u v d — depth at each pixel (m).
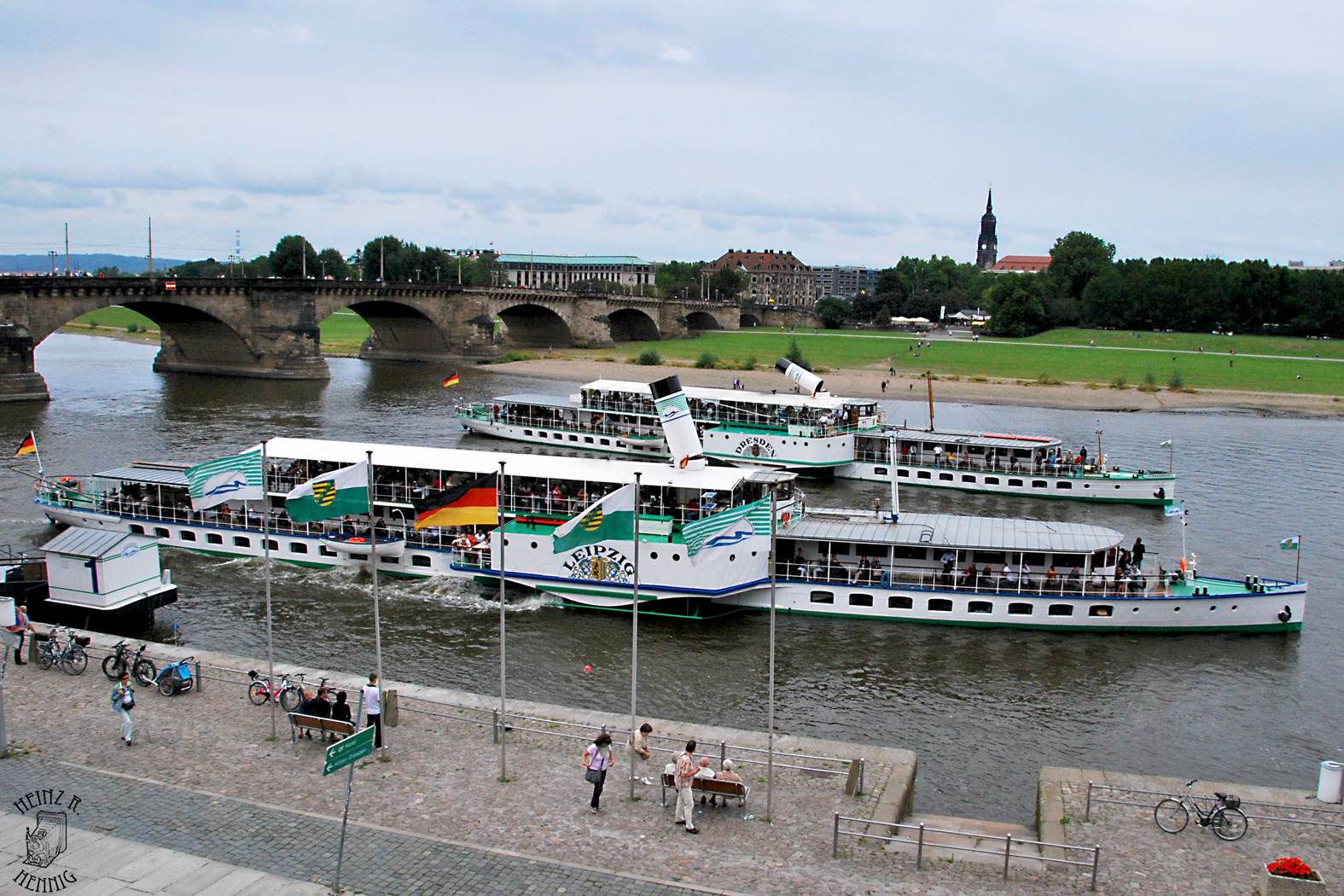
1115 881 29.09
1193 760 45.12
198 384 177.12
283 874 27.70
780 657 55.03
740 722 47.22
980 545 59.84
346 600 62.38
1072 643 57.91
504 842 30.16
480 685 50.56
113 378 184.75
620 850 29.91
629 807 32.62
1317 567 74.81
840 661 54.62
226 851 28.84
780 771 35.72
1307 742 47.22
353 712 40.09
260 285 186.50
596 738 35.53
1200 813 32.19
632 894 27.34
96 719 38.75
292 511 46.97
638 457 117.12
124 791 32.56
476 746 37.09
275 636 56.47
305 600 62.19
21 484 91.56
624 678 51.94
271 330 188.62
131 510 72.81
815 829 31.56
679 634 58.09
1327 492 102.44
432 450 68.94
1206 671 54.59
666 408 73.12
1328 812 33.16
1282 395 183.50
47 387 157.50
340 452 68.44
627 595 60.75
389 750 36.56
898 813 33.12
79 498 76.56
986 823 34.41
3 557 68.75
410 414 146.12
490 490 54.09
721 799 33.03
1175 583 60.94
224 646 54.94
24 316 148.50
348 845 29.47
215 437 120.75
